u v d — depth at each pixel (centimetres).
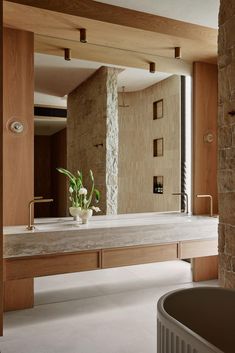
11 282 263
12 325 236
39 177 283
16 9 226
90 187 302
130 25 253
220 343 120
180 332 91
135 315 253
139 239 268
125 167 318
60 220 288
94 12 241
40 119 290
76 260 249
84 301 280
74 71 300
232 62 226
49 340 214
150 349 202
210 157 341
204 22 277
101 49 291
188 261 391
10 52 259
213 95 342
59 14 233
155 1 242
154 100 331
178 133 344
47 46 278
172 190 341
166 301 115
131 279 335
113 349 202
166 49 301
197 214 333
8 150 262
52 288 308
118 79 316
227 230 234
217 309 123
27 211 268
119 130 317
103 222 284
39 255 238
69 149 296
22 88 264
